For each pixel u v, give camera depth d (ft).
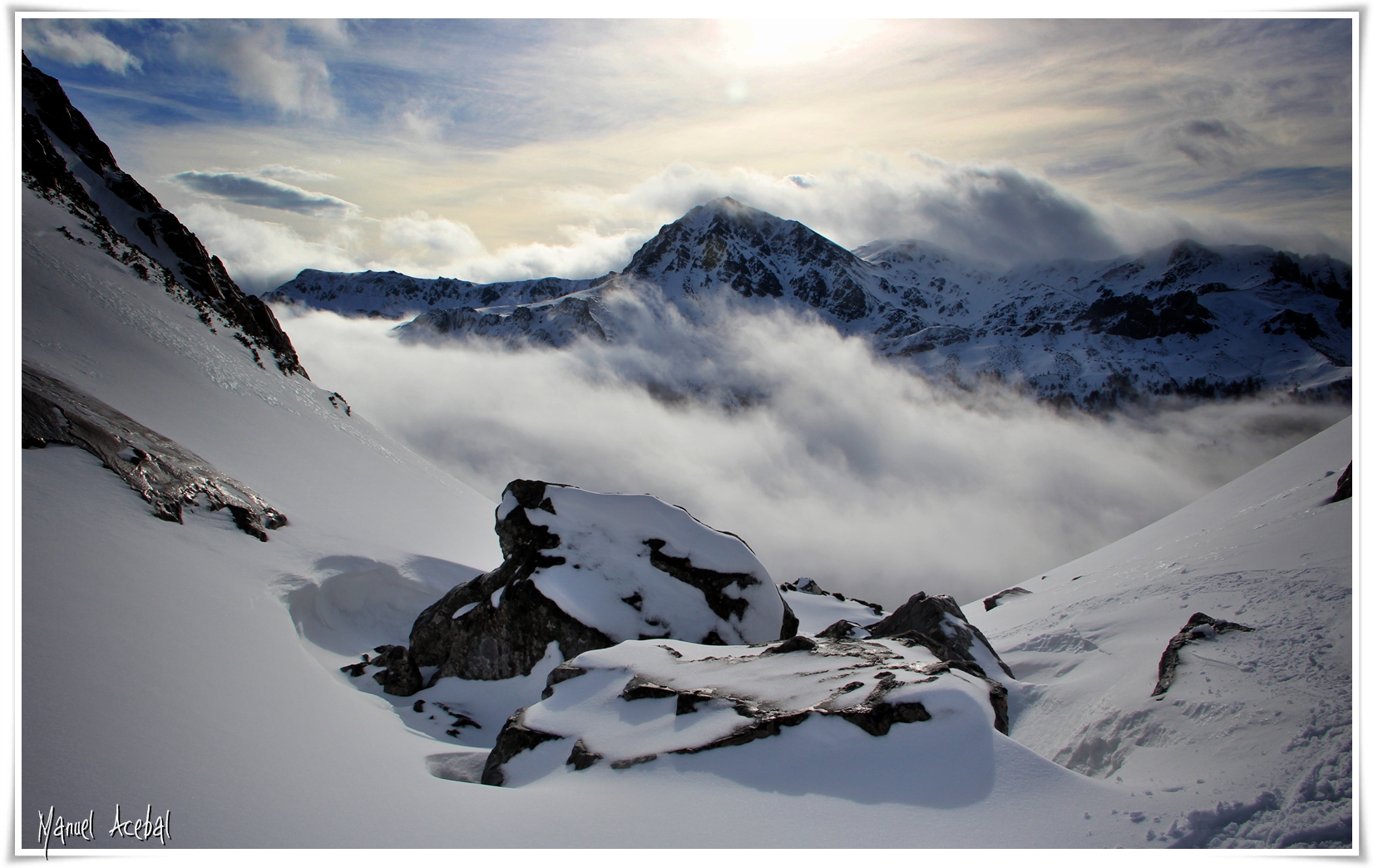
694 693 21.12
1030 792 16.25
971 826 15.26
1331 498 50.57
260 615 33.19
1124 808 15.67
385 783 19.40
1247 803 15.40
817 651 25.36
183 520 40.73
